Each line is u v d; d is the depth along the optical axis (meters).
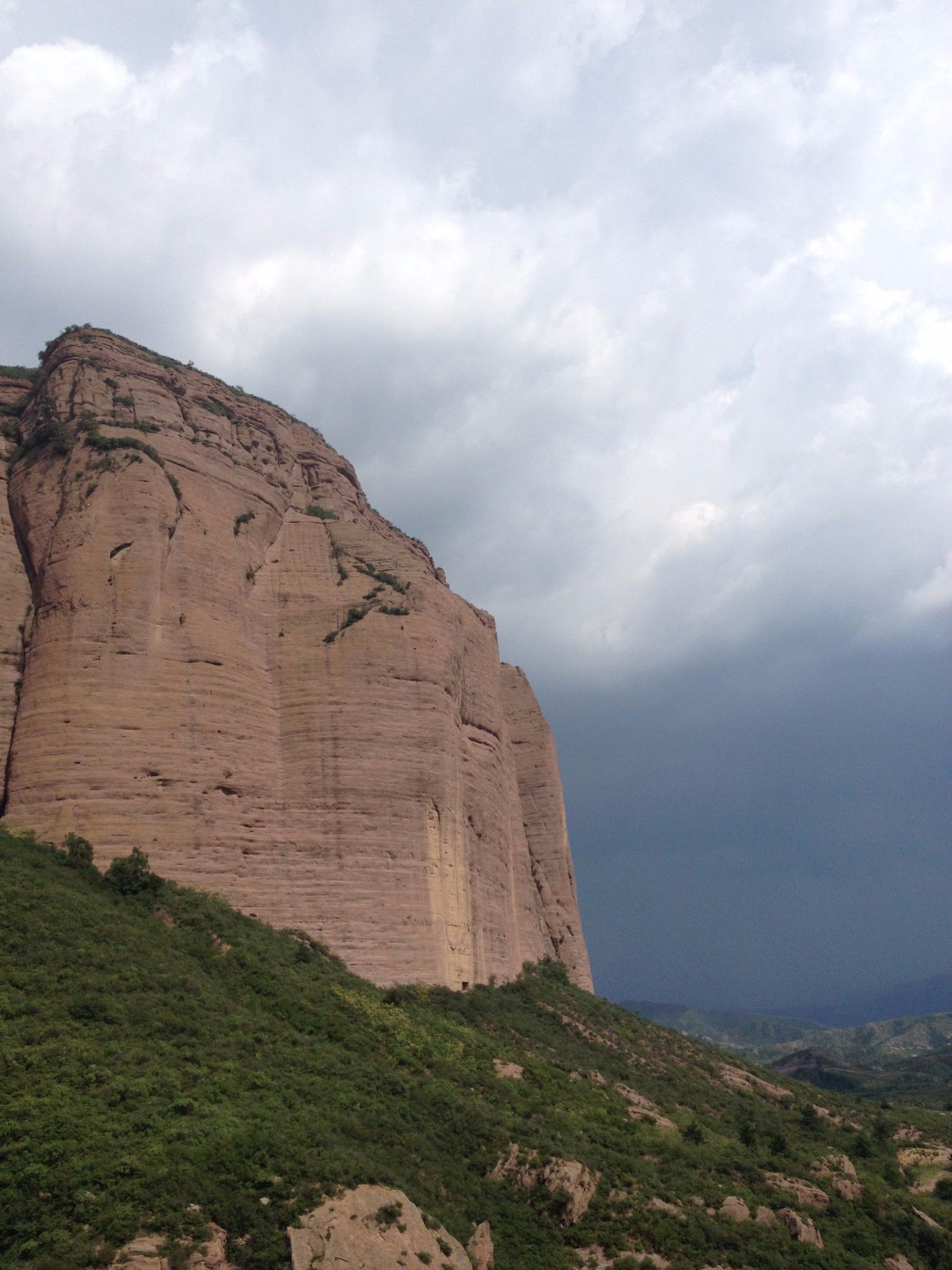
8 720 54.31
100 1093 31.19
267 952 48.72
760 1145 48.94
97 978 38.91
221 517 61.88
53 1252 24.69
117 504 56.75
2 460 63.19
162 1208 26.84
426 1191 33.25
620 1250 34.50
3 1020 34.25
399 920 57.34
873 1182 47.72
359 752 59.84
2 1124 28.47
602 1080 54.69
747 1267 35.44
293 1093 35.53
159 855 50.97
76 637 53.38
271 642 62.41
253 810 55.72
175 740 53.59
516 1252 32.78
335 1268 26.94
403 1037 45.56
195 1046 36.62
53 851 48.62
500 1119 39.88
